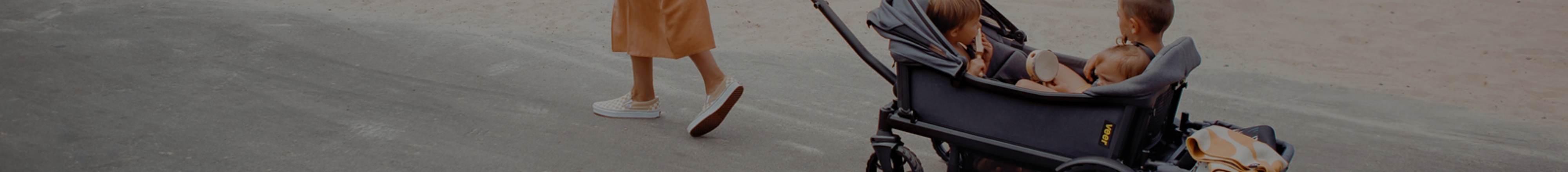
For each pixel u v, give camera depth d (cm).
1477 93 571
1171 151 286
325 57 524
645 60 377
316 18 689
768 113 427
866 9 849
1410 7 944
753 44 660
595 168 331
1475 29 845
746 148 363
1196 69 615
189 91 419
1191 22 852
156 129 353
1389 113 495
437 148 347
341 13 732
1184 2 945
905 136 382
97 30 578
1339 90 562
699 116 363
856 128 409
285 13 704
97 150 322
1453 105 524
